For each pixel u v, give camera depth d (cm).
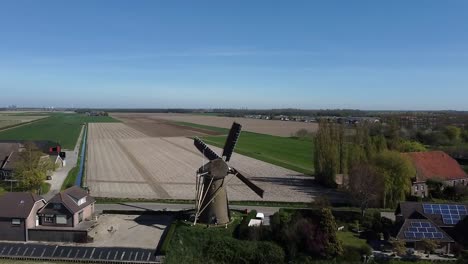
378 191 6550
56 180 9006
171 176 9931
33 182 7650
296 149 15825
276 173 10569
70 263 4856
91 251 5016
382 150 7800
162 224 6075
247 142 18288
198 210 5769
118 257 4916
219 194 5769
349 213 6125
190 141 17900
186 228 5431
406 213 5588
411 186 7575
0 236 5394
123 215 6500
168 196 7894
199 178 5862
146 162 12006
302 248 4922
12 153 8975
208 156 6297
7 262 4800
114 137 19438
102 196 7800
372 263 4725
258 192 5803
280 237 5072
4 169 8675
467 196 7656
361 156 8056
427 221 5266
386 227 5681
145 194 8044
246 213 6412
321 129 9144
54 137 18938
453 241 5053
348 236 5506
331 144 8850
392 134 10375
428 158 8569
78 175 9869
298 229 5031
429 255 4959
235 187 8731
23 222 5362
